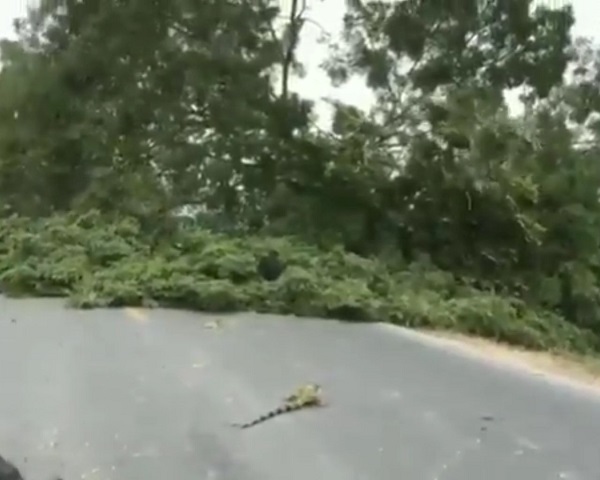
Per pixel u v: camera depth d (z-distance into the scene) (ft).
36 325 33.09
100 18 61.77
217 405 22.48
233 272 40.57
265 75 60.95
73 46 62.39
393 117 61.46
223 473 17.76
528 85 63.26
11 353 27.94
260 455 18.85
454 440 20.25
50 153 63.72
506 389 25.50
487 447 19.83
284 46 61.62
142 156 60.59
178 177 59.47
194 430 20.42
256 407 22.39
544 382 26.89
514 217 59.93
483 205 59.98
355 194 60.34
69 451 18.80
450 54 61.77
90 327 32.96
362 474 17.94
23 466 17.83
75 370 25.84
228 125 59.47
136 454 18.71
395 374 26.68
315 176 60.39
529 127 61.05
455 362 29.14
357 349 30.55
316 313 37.81
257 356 28.58
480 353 32.09
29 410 21.76
